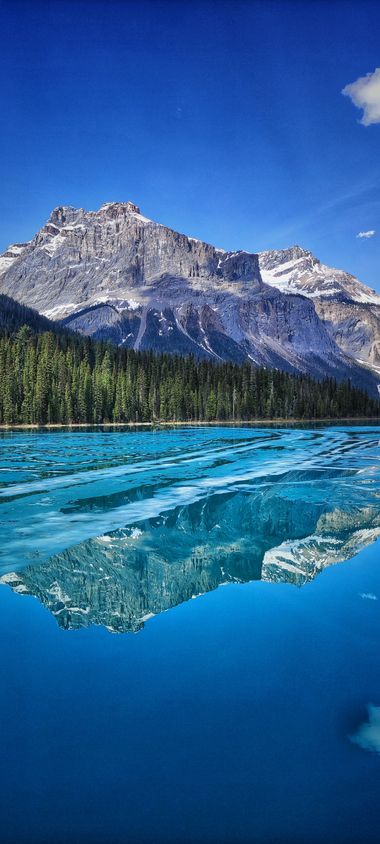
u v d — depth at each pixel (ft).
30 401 333.42
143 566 42.63
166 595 35.37
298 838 15.30
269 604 33.71
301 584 37.81
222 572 40.75
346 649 27.27
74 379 367.66
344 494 79.20
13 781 17.74
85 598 35.12
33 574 40.42
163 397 408.87
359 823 15.98
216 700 22.50
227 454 146.61
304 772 18.01
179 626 30.27
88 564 43.14
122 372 421.18
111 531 55.36
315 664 25.61
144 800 16.97
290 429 308.60
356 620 30.96
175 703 22.24
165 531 55.31
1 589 37.01
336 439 215.10
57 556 45.50
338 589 36.50
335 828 15.76
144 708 21.72
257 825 15.93
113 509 68.03
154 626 30.07
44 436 231.91
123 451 155.02
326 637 28.68
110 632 29.58
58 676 24.67
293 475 101.86
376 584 37.50
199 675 24.67
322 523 58.95
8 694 22.94
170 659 26.18
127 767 18.28
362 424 396.98
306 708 21.84
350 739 19.74
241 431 282.97
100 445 178.29
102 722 20.88
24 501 74.18
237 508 68.23
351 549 47.52
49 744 19.56
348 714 21.40
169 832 15.58
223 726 20.57
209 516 63.16
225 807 16.56
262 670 25.03
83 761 18.60
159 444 184.03
